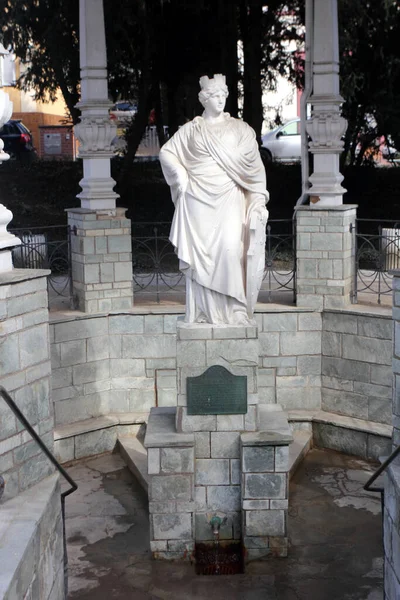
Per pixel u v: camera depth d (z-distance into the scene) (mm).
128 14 16188
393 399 6688
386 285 12039
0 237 6379
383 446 10234
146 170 22094
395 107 17281
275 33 18953
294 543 8492
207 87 7930
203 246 7961
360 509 9203
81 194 10867
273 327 10727
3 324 6164
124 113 25844
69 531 8812
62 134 27688
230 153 7832
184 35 18250
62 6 16297
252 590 7695
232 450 8180
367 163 20656
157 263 11281
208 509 8258
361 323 10375
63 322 10375
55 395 10414
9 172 21609
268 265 11227
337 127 10656
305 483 9875
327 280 10594
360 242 17875
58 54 16891
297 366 10820
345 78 16062
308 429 10828
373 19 16188
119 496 9609
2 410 6137
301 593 7629
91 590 7723
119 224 10727
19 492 6379
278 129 26234
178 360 8062
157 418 8648
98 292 10703
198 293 8094
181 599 7570
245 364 8055
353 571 7973
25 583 5488
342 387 10672
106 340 10797
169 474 8109
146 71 17969
